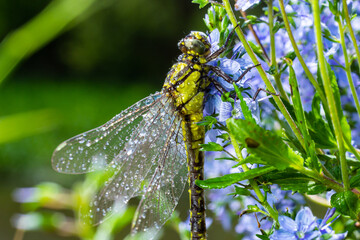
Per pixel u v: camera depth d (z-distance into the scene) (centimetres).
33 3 202
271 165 18
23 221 25
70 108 161
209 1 20
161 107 22
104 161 23
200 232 22
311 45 22
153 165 23
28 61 213
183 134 22
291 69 19
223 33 20
